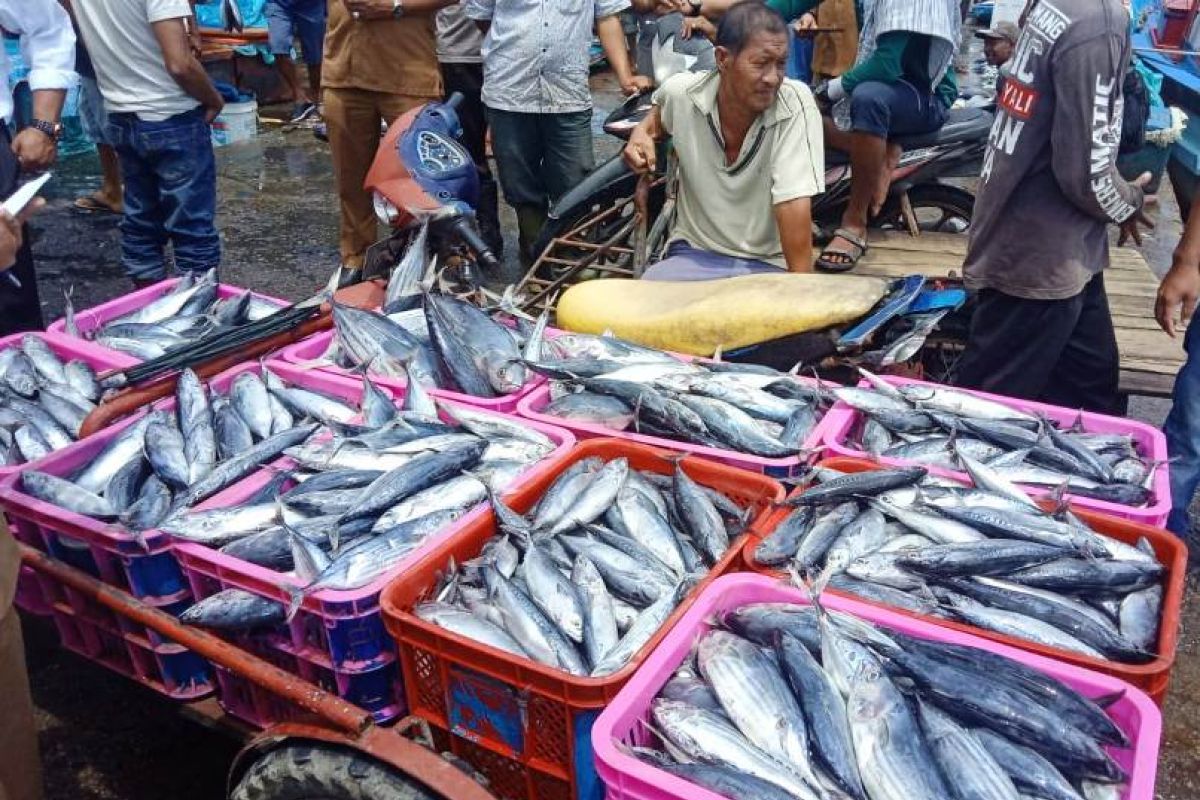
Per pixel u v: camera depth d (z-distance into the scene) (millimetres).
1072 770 1713
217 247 5258
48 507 2457
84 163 8492
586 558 2248
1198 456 3479
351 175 5523
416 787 1835
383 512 2443
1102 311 3482
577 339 3311
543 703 1854
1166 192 8016
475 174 3830
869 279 3424
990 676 1824
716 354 3234
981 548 2164
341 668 2109
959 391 2977
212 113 4969
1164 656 1873
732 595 2100
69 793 2773
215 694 2383
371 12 4945
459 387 3082
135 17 4527
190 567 2305
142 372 3029
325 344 3463
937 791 1656
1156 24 8297
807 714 1803
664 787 1573
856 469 2553
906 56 4707
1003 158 3074
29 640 3242
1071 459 2568
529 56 5441
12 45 6766
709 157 4051
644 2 5793
